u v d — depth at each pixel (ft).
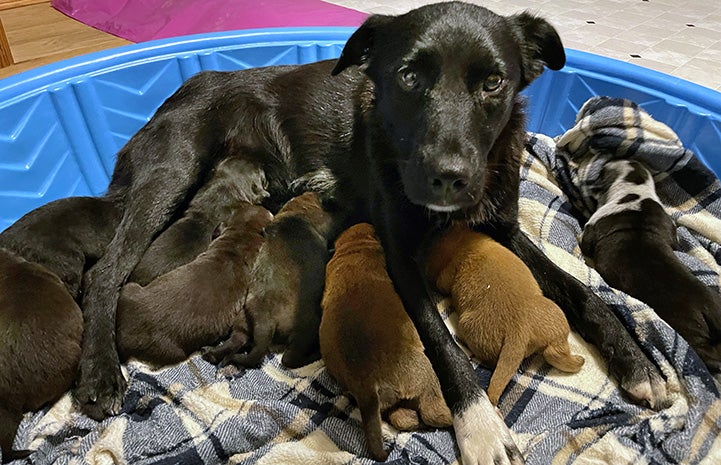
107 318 1.49
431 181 1.23
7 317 1.29
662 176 1.97
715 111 2.00
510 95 1.37
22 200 2.09
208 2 3.49
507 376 1.33
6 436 1.26
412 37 1.32
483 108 1.31
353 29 2.54
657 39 3.55
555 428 1.32
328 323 1.35
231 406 1.40
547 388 1.42
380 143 1.56
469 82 1.29
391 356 1.26
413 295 1.47
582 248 1.85
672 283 1.51
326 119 1.83
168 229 1.68
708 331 1.44
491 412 1.28
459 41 1.27
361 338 1.27
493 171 1.56
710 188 1.90
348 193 1.84
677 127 2.10
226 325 1.50
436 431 1.32
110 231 1.70
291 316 1.50
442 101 1.26
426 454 1.26
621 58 3.27
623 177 1.87
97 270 1.58
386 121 1.47
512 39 1.40
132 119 2.35
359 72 1.78
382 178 1.57
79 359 1.42
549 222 1.91
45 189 2.15
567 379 1.44
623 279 1.61
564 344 1.39
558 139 2.19
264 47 2.46
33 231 1.55
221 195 1.77
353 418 1.37
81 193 2.27
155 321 1.42
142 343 1.44
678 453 1.25
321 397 1.42
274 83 1.91
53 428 1.34
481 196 1.44
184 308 1.43
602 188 1.93
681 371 1.38
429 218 1.55
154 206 1.73
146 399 1.42
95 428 1.35
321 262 1.58
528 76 1.50
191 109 1.85
